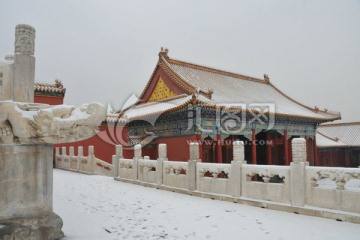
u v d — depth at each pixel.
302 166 10.06
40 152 6.70
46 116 5.96
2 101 6.17
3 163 6.30
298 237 7.63
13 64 6.96
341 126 55.62
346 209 9.01
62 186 16.75
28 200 6.49
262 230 8.30
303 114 31.62
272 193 10.99
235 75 37.09
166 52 30.12
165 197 13.61
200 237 7.73
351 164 49.38
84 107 6.83
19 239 6.19
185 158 23.11
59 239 6.88
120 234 7.81
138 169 18.31
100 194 14.29
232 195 12.35
